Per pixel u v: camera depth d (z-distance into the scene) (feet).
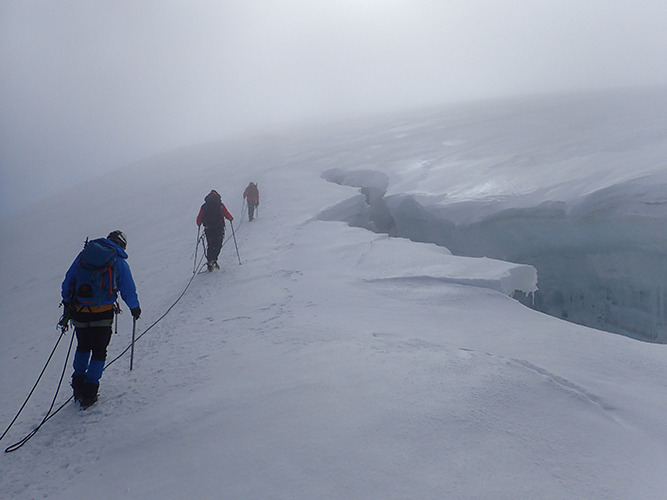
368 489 6.91
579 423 8.74
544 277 36.83
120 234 13.25
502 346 13.51
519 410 8.98
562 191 34.63
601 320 32.86
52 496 8.43
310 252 30.14
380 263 25.62
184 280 28.89
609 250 31.32
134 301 12.41
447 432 8.21
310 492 7.00
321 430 8.65
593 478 7.19
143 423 10.52
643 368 11.95
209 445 8.96
